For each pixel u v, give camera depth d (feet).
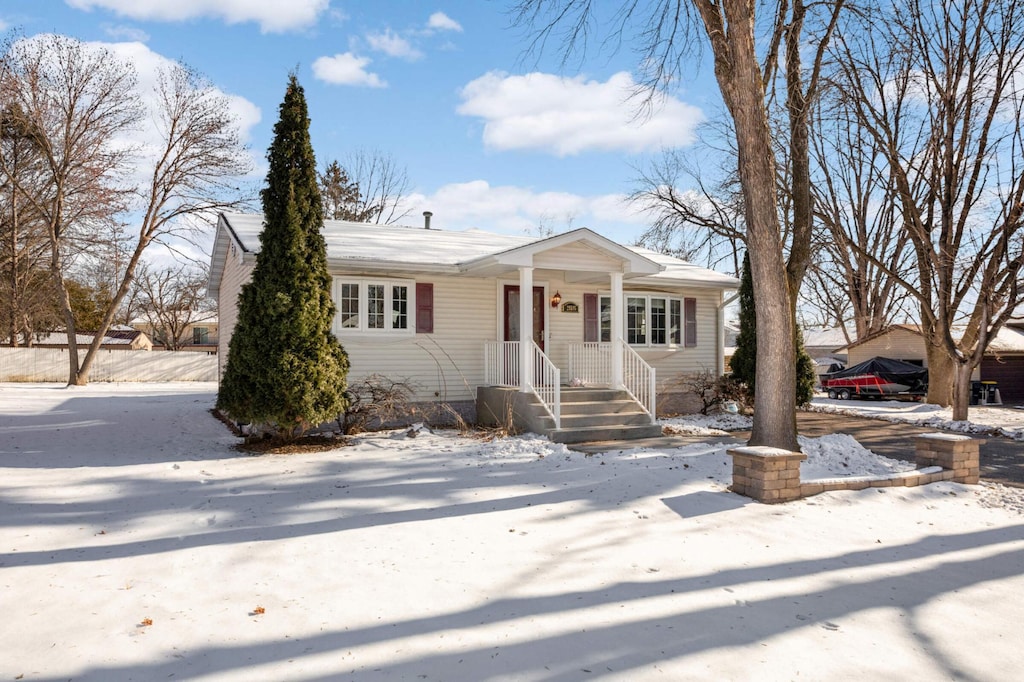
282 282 34.12
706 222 72.79
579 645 12.14
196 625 12.91
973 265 54.03
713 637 12.55
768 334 30.60
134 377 104.22
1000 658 11.91
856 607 14.12
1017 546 18.51
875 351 92.58
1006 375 83.61
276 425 34.86
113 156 88.89
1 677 10.76
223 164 92.12
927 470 26.22
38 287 116.06
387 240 49.21
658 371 54.49
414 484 25.68
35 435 39.04
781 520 20.42
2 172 89.04
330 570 16.06
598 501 22.66
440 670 11.16
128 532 19.25
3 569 15.97
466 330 46.60
